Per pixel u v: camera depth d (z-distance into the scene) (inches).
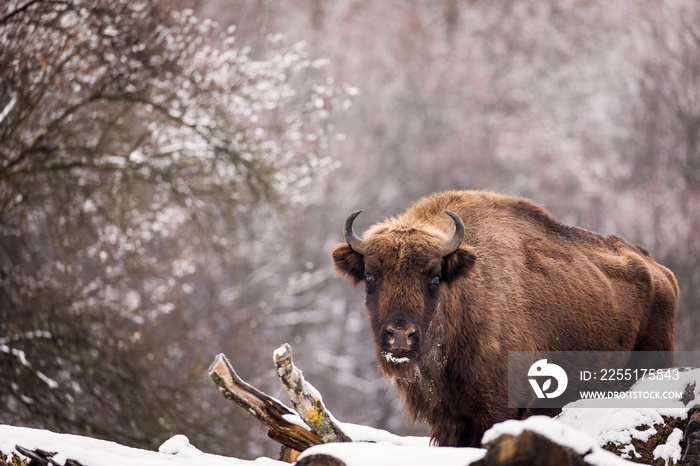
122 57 1187.3
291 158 1398.9
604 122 3368.6
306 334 2539.4
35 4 1125.1
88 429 1161.4
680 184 2778.1
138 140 1230.3
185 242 1530.5
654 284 728.3
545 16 3986.2
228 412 1355.8
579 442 329.7
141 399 1259.2
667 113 3038.9
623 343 695.7
